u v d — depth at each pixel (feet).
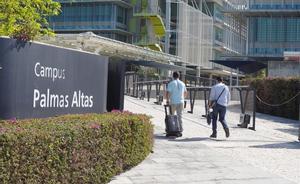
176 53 252.83
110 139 30.09
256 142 54.13
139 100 122.42
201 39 275.18
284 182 33.40
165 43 252.83
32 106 26.30
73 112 30.86
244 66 158.92
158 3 262.67
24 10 38.65
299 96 89.71
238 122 77.61
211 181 32.91
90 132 26.81
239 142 53.26
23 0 39.29
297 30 205.26
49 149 22.53
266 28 208.85
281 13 205.77
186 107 101.35
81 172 26.04
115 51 152.15
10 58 24.59
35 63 26.45
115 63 40.27
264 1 206.59
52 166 22.97
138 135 35.65
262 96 104.88
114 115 33.50
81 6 255.70
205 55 279.69
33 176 21.47
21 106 25.39
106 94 37.29
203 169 36.73
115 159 31.37
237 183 32.65
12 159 20.06
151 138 41.29
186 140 52.08
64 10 255.29
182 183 32.01
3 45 24.29
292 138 62.03
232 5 249.55
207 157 41.93
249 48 210.79
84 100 32.27
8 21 37.11
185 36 257.75
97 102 34.27
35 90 26.50
